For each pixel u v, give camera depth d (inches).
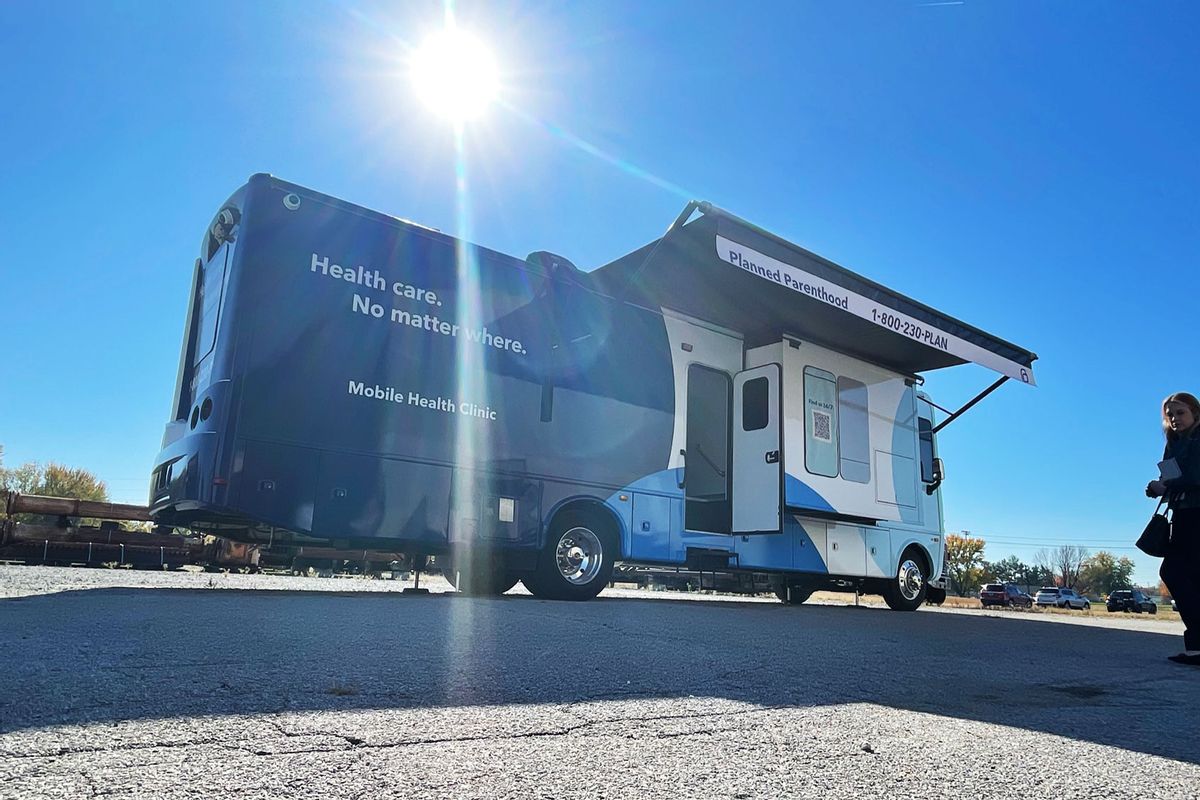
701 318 382.9
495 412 300.5
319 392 262.7
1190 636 209.0
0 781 74.7
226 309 256.8
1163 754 108.3
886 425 448.5
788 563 394.9
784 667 169.5
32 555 493.0
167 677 121.6
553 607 272.5
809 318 385.7
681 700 127.9
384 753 90.6
